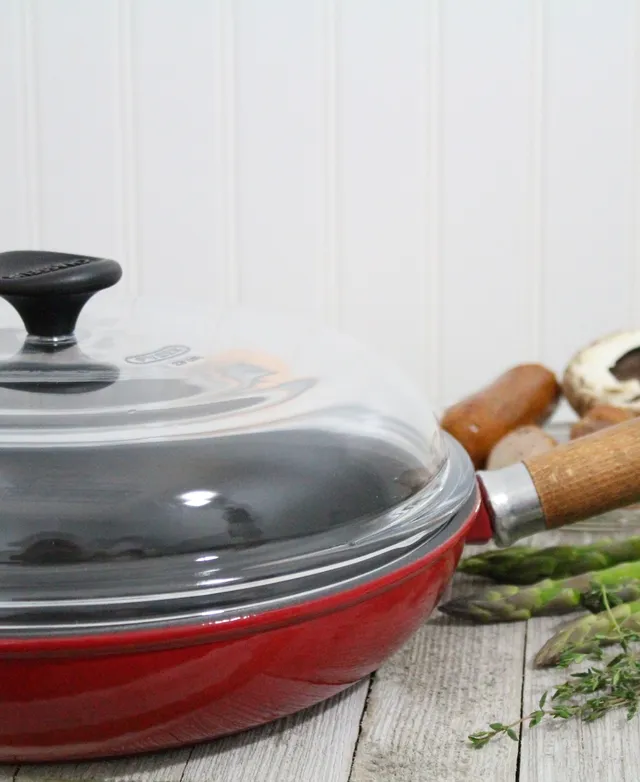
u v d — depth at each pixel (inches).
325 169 67.9
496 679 30.9
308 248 68.9
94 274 26.5
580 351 52.7
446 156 67.9
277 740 27.3
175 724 23.6
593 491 31.5
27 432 23.5
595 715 28.4
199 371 27.2
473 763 26.4
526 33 66.6
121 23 65.9
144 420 24.3
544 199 68.7
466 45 66.6
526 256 69.4
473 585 37.7
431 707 29.2
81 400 25.0
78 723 22.6
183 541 22.1
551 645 31.5
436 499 26.6
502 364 70.8
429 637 33.8
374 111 67.3
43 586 21.4
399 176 68.2
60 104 66.7
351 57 66.6
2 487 22.1
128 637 21.3
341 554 23.4
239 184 68.0
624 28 66.6
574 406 51.9
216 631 21.9
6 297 26.6
